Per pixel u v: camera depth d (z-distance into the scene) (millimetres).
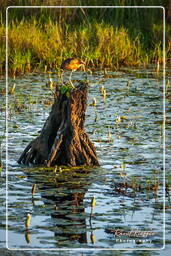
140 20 52219
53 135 22781
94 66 45000
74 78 39844
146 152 24109
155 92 36219
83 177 21109
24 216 17531
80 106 22203
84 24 50156
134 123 28609
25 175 21281
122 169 22000
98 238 16172
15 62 41656
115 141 25734
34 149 22844
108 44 46844
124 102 33344
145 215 17719
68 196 19172
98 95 35000
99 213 17844
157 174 21422
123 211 18000
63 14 51188
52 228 16734
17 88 36781
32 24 48469
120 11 51750
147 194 19484
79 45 46156
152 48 49625
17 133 26891
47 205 18391
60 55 44625
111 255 15250
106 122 28969
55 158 22500
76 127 22328
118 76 41312
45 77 40500
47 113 30906
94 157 22594
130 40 49031
